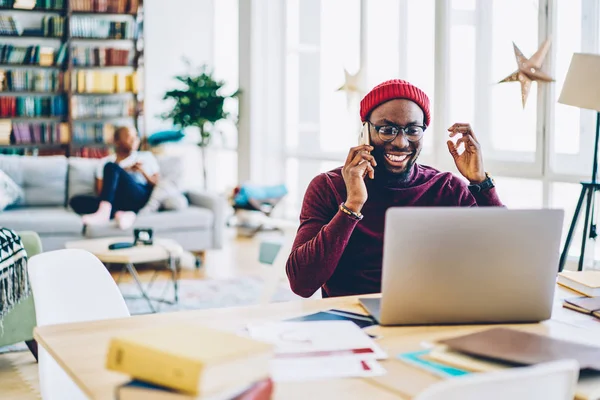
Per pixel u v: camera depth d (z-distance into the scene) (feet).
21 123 29.37
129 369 4.33
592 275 8.18
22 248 13.26
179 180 23.97
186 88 30.91
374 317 6.57
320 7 26.53
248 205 26.53
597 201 16.22
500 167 18.78
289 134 28.81
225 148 31.42
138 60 30.94
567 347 5.51
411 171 8.41
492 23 18.74
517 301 6.43
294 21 28.12
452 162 19.98
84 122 30.86
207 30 32.73
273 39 28.86
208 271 21.67
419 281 6.21
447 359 5.42
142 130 31.04
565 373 4.41
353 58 24.80
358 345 5.74
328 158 26.35
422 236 6.08
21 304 13.62
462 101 19.72
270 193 26.96
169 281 20.38
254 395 4.25
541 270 6.37
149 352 4.25
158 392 4.14
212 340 4.50
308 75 27.43
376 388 4.94
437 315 6.36
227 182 32.42
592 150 16.49
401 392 4.88
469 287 6.29
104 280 8.03
